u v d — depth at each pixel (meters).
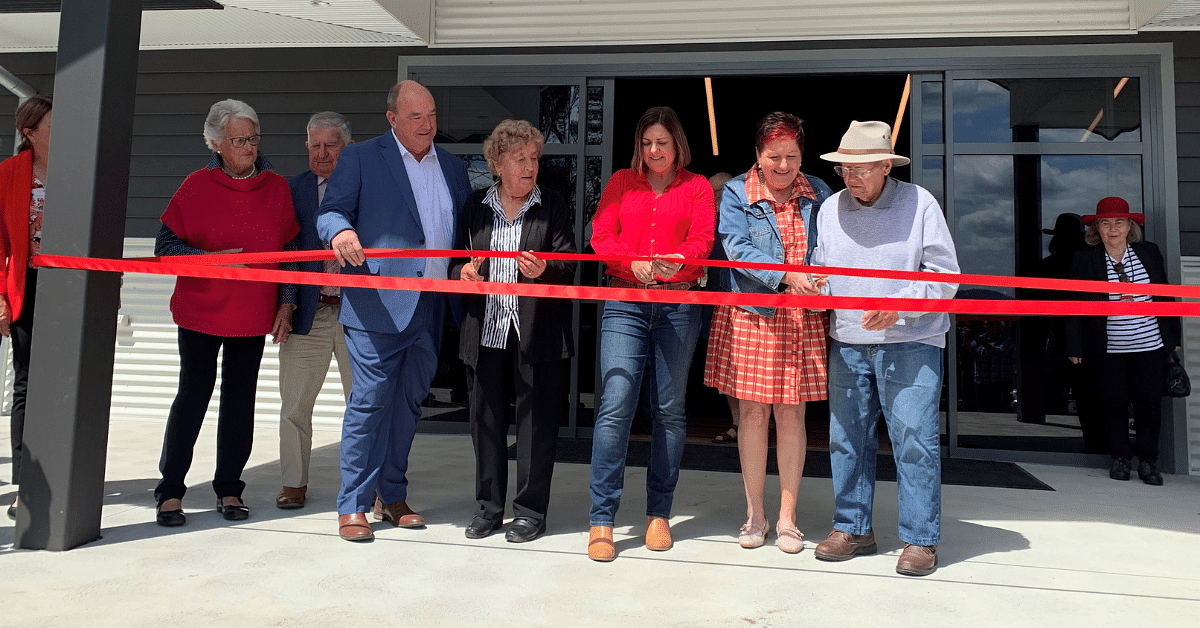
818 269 2.50
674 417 2.68
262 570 2.31
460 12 5.23
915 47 4.84
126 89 2.59
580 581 2.27
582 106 5.14
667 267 2.51
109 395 2.62
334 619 1.95
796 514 3.20
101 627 1.87
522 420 2.77
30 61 5.63
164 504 2.82
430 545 2.63
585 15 5.11
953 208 4.80
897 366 2.51
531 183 2.73
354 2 4.55
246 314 2.88
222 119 2.88
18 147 3.16
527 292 2.49
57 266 2.47
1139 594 2.22
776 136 2.62
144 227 5.54
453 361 5.25
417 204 2.86
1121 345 4.19
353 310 2.75
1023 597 2.19
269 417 5.34
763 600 2.13
